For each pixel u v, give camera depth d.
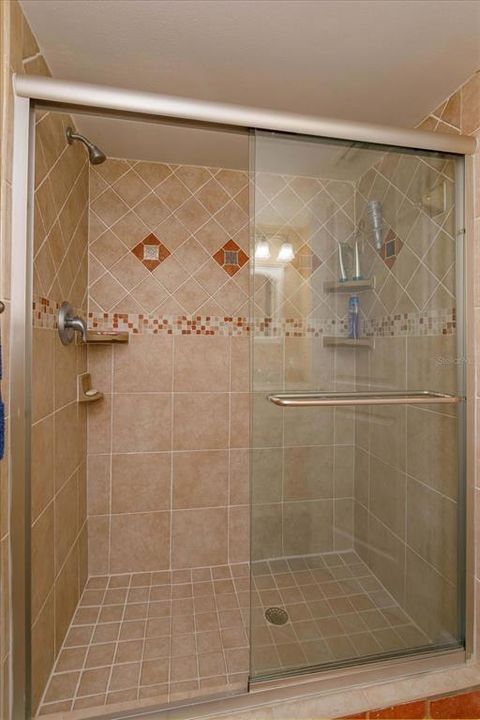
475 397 1.30
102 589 1.76
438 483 1.37
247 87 1.35
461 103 1.33
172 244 1.92
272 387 1.25
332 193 1.26
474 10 1.01
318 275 1.27
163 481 1.93
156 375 1.92
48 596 1.26
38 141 1.16
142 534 1.91
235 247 1.99
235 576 1.88
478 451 1.29
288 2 0.98
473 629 1.30
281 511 1.28
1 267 0.97
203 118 1.11
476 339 1.30
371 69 1.25
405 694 1.17
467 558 1.31
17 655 1.03
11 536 1.03
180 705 1.11
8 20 0.95
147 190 1.90
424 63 1.22
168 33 1.09
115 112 1.09
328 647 1.24
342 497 1.32
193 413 1.95
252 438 1.25
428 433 1.37
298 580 1.27
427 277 1.34
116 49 1.16
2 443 0.91
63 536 1.44
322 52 1.17
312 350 1.27
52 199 1.30
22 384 1.05
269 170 1.21
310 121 1.18
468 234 1.31
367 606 1.30
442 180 1.33
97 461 1.86
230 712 1.12
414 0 0.98
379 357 1.31
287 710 1.11
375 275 1.30
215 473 1.98
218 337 1.97
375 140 1.24
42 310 1.21
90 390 1.79
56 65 1.24
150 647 1.39
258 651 1.19
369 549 1.32
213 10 1.01
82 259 1.73
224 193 1.97
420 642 1.31
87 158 1.79
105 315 1.86
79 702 1.15
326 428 1.31
